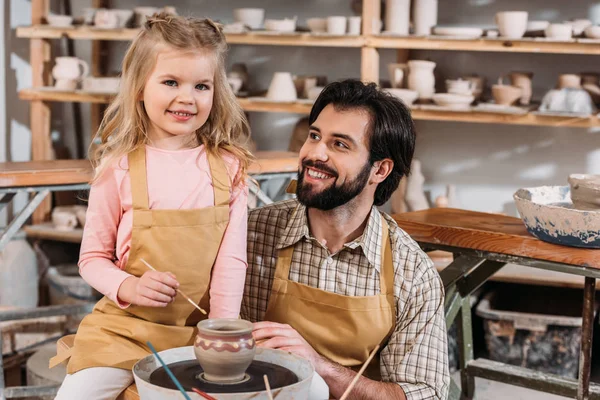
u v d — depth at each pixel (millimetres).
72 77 4598
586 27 3740
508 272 3922
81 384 1750
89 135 5098
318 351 1967
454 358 3867
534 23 3885
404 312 1944
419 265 1943
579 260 2105
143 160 1953
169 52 1895
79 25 4523
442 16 4387
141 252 1913
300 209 2021
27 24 5070
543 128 4297
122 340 1861
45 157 4715
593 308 2260
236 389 1370
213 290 1965
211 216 1958
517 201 2258
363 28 4020
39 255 4551
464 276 2656
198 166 1998
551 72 4234
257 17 4289
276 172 3426
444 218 2480
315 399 1637
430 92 4027
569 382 2588
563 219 2096
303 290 1967
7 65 5012
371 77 4047
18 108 5062
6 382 3648
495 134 4387
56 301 4422
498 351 3738
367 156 1873
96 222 1938
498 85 3900
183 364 1499
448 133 4473
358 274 1956
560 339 3654
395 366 1927
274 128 4785
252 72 4773
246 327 1431
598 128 4203
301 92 4336
